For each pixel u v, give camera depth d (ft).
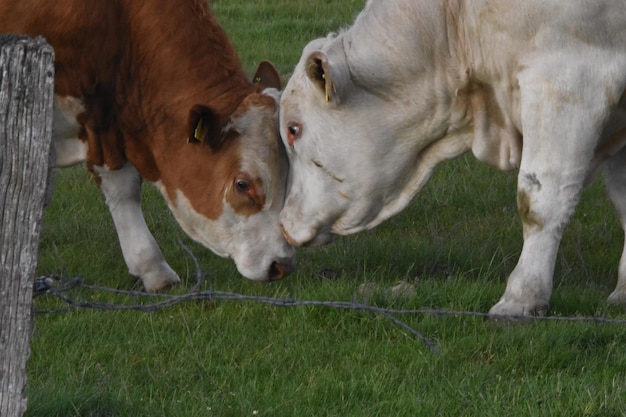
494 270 42.45
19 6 39.45
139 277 42.39
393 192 38.96
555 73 33.88
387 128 37.60
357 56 37.01
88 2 39.58
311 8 96.68
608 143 37.50
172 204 42.06
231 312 37.83
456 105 37.19
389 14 36.76
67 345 34.96
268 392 30.81
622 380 31.14
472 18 35.27
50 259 44.75
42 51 21.53
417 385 31.12
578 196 34.81
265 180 40.22
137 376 32.32
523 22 34.04
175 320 37.06
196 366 33.01
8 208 22.07
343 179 38.27
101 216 51.06
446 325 35.73
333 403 30.07
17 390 22.98
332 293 38.34
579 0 33.17
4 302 22.47
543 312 35.47
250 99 40.34
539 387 30.71
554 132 34.14
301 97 38.06
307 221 39.34
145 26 40.29
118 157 42.11
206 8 41.68
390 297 37.81
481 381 31.24
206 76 40.60
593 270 42.98
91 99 40.86
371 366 32.78
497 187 54.90
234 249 41.37
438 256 44.14
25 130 21.76
